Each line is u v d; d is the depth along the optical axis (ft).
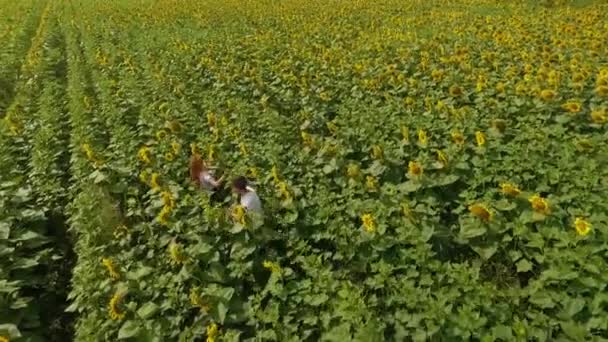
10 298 24.67
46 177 36.27
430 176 27.96
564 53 46.37
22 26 100.22
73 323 25.85
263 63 55.72
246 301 22.72
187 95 49.29
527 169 27.55
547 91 33.30
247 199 26.76
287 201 26.78
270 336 19.31
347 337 17.92
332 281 20.86
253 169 30.19
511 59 46.70
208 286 22.44
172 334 21.15
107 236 28.81
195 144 36.19
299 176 31.45
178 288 22.82
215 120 39.83
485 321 17.47
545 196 26.18
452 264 21.72
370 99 42.11
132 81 51.96
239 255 23.66
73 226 31.19
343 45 63.36
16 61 72.43
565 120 32.19
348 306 18.86
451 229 24.97
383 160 30.17
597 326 17.34
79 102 47.85
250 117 41.27
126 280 24.08
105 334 21.52
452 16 75.20
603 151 27.78
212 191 30.60
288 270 22.17
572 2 82.69
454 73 42.68
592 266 18.92
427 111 36.78
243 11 98.89
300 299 20.59
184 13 102.17
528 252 22.13
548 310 19.20
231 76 52.70
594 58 44.01
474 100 38.86
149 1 126.62
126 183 33.81
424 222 23.73
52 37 87.61
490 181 27.37
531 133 30.17
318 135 37.63
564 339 17.28
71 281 26.89
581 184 24.72
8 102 59.41
